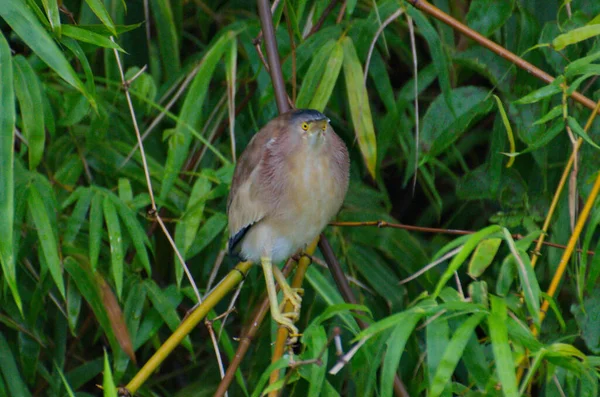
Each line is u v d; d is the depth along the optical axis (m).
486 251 5.00
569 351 4.46
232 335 8.21
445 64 6.17
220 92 7.84
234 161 6.66
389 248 7.21
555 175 6.96
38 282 6.59
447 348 4.32
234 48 6.80
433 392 4.24
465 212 8.63
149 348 7.97
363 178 8.54
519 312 4.92
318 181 5.62
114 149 7.25
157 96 7.61
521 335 4.52
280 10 6.21
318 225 5.79
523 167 7.36
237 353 5.46
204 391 7.68
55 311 7.59
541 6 7.04
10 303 6.80
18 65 5.51
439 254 4.87
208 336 8.32
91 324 8.16
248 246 5.85
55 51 5.00
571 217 5.71
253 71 7.22
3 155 4.78
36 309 6.49
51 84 7.38
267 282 5.77
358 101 6.38
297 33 6.40
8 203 4.75
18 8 5.01
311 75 6.51
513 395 4.12
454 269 4.52
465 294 7.91
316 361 4.36
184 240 6.43
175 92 7.79
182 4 7.95
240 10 8.21
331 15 7.47
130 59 8.16
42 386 7.56
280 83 5.84
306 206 5.66
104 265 7.04
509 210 7.05
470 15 6.59
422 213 9.09
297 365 4.39
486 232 4.66
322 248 5.91
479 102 6.56
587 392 4.73
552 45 5.49
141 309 6.57
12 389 6.48
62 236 6.65
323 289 6.17
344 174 5.79
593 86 6.81
